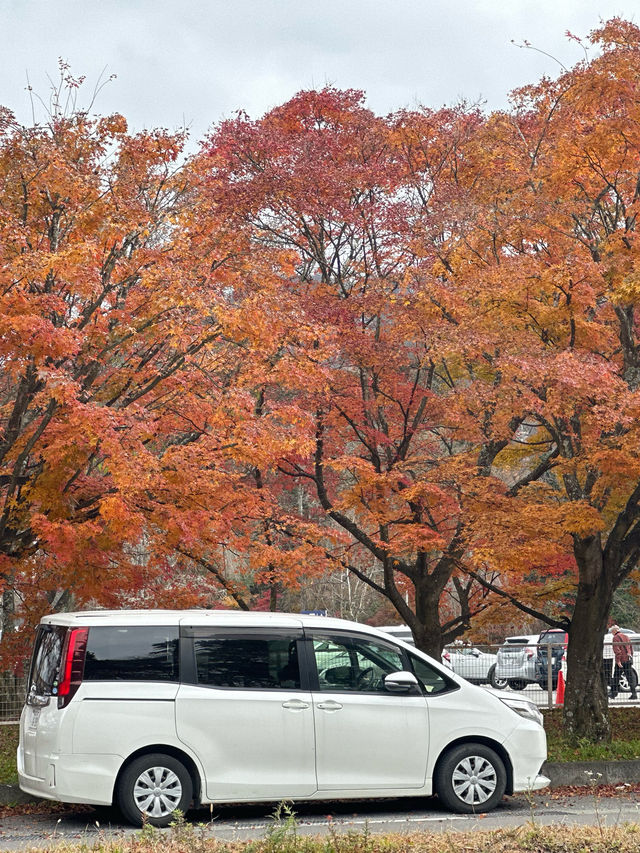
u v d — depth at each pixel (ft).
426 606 58.75
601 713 53.47
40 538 39.91
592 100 49.49
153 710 32.48
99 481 43.75
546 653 67.92
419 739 34.76
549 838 24.70
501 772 35.22
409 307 52.49
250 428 40.65
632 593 64.18
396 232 55.72
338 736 33.99
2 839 29.99
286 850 22.75
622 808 35.91
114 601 45.85
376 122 60.39
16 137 40.50
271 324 41.70
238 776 32.91
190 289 40.52
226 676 33.63
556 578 65.00
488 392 47.34
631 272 47.32
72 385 34.71
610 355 55.31
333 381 52.29
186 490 41.47
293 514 54.75
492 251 54.29
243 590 55.72
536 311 48.65
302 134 59.52
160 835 25.31
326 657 34.88
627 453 44.57
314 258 58.23
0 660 47.83
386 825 32.24
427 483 48.85
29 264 36.22
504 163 57.57
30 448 38.96
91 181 40.78
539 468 55.93
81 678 32.27
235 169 56.90
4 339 35.37
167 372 42.19
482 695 35.96
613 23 49.73
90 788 31.58
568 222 52.13
